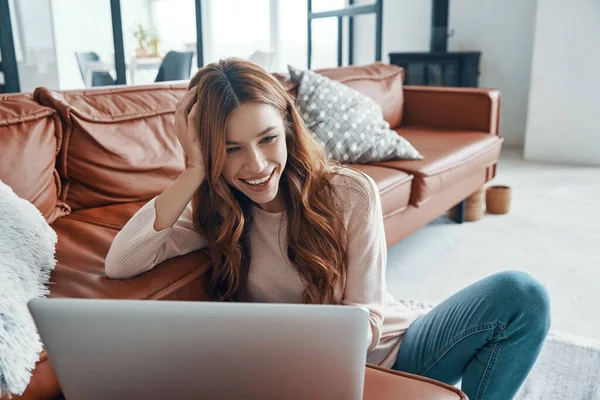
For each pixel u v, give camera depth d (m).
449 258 2.53
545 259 2.50
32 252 1.13
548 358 1.71
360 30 5.78
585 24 4.15
